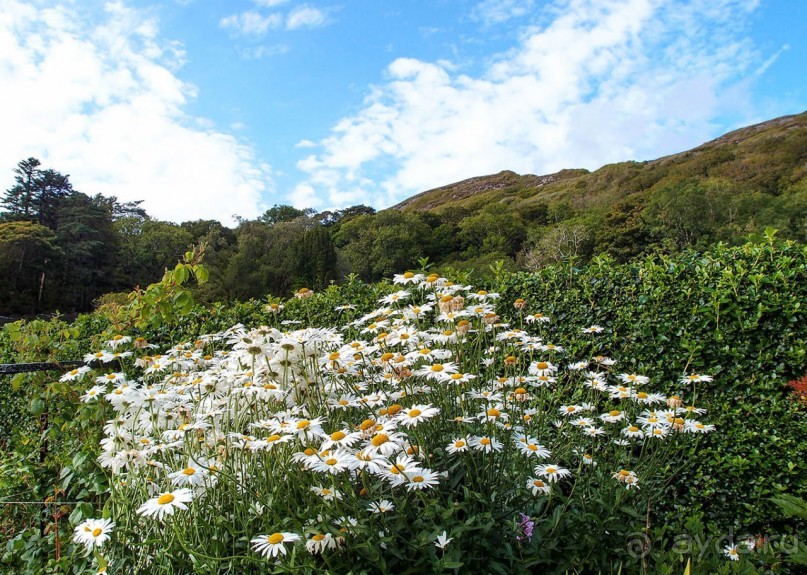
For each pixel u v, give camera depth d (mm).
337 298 4582
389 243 45031
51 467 2588
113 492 1770
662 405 2695
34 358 3025
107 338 2951
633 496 1896
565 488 2201
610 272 3543
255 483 1643
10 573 2154
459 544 1370
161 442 1847
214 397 2174
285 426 1580
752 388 2906
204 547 1419
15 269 31953
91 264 39094
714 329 3064
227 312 4992
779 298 2871
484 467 1648
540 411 2207
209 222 52688
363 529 1312
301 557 1327
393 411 1779
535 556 1478
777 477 2732
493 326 2539
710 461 2879
